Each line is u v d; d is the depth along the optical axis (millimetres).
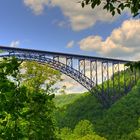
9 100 10930
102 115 164250
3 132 10898
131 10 8961
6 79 11148
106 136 148000
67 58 116000
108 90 129875
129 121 151875
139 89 170125
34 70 32219
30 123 11680
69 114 178375
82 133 148375
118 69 133000
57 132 29438
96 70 123250
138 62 8648
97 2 9016
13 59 11219
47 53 110938
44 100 11461
